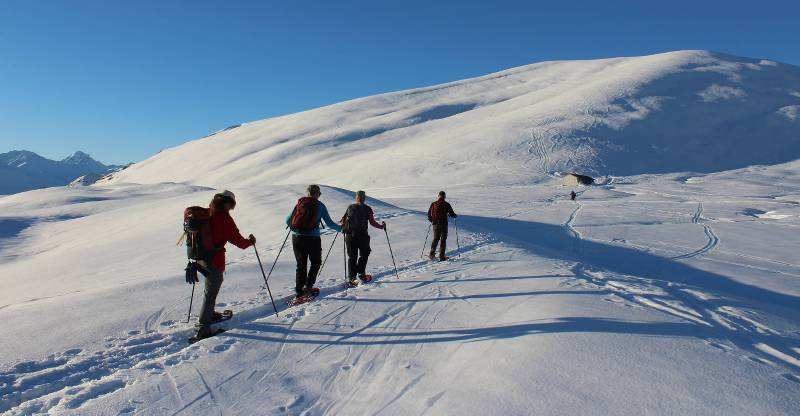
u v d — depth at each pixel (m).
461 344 4.64
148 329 5.43
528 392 3.42
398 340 4.93
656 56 190.00
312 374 4.17
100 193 48.03
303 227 6.91
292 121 190.88
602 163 86.94
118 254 15.19
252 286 7.66
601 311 5.41
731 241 19.69
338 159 122.12
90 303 6.36
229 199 5.44
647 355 3.99
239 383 3.99
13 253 20.72
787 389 3.37
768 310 7.17
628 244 18.23
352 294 6.92
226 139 190.38
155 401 3.65
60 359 4.46
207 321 5.20
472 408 3.28
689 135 103.88
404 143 127.69
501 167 85.38
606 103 122.00
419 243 12.88
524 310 5.61
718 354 4.07
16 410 3.49
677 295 7.14
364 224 7.94
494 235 15.65
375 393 3.74
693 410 3.07
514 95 190.25
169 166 177.38
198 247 5.18
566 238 19.80
